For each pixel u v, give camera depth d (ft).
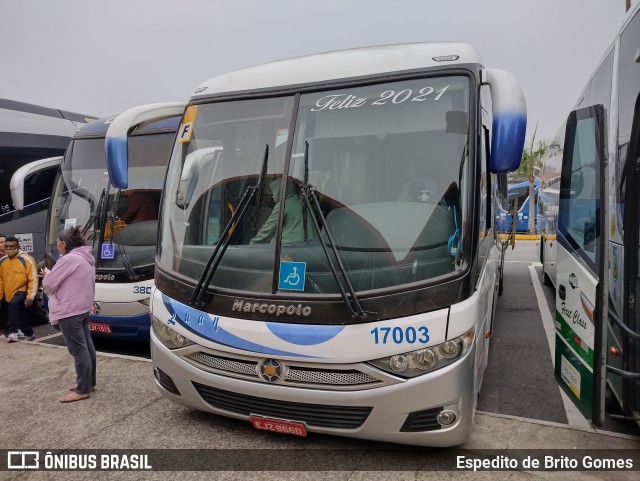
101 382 17.28
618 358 11.63
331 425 11.18
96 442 13.21
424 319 10.51
